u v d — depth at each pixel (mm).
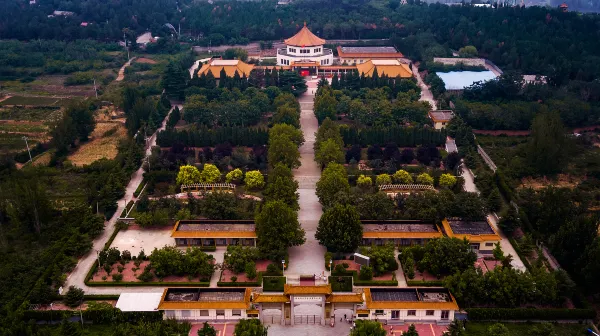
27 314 123812
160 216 159375
